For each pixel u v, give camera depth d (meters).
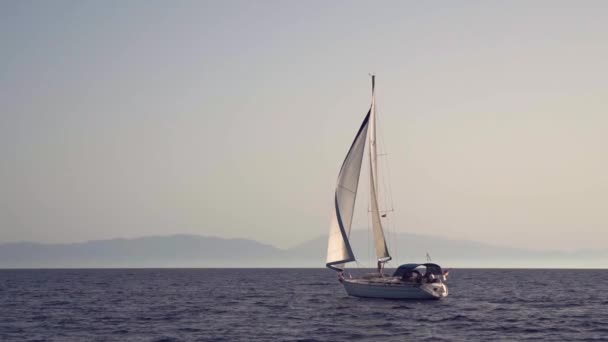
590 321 61.66
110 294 104.38
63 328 57.75
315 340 50.34
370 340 50.44
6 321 63.03
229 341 50.00
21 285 139.50
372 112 74.38
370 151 74.38
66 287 129.75
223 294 104.00
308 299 90.44
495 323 59.66
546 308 74.88
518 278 194.50
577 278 195.38
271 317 65.38
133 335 53.31
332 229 74.50
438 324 58.72
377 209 74.38
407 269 73.56
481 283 148.75
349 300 80.25
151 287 130.00
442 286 73.81
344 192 73.88
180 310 73.56
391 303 74.06
